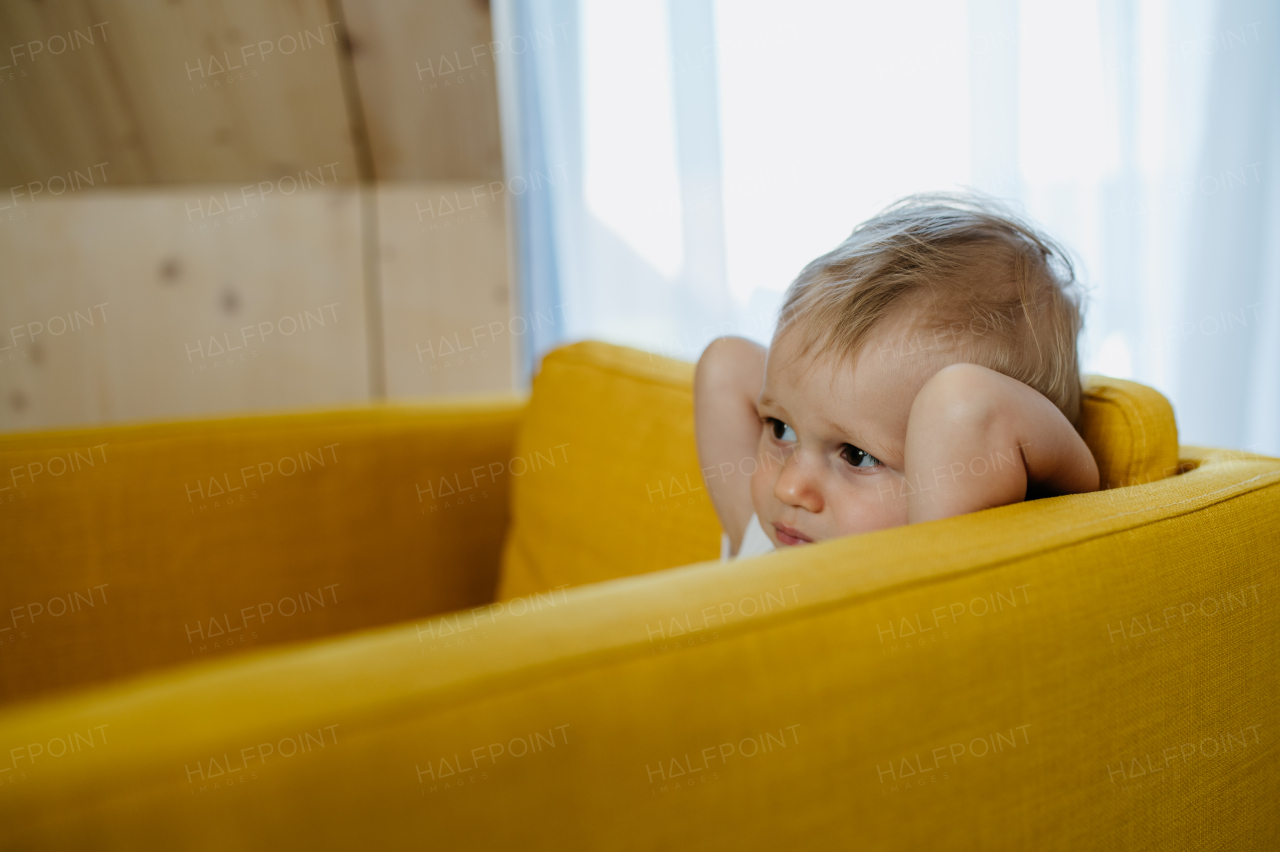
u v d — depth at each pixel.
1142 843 0.46
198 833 0.26
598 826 0.31
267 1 1.30
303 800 0.27
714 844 0.34
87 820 0.25
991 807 0.40
